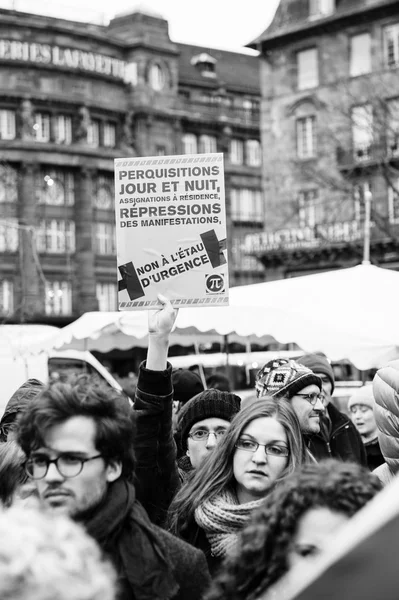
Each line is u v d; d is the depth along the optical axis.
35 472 3.65
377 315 10.52
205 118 88.38
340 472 3.03
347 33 54.91
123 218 6.47
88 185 78.88
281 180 58.12
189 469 6.86
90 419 3.60
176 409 9.63
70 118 79.06
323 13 55.78
